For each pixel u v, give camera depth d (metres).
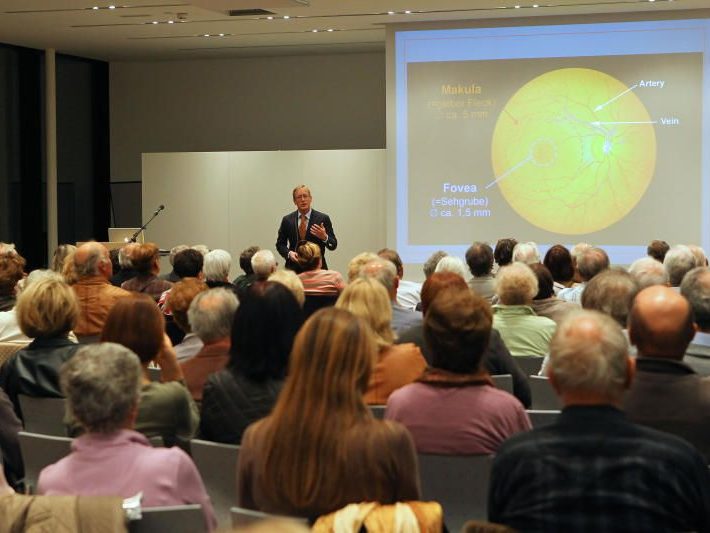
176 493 2.28
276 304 2.94
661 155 10.30
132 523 2.12
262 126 13.36
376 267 4.86
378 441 2.13
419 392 2.74
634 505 1.97
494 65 10.55
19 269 5.40
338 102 13.13
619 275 3.97
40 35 11.36
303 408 2.16
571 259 6.46
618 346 2.08
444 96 10.65
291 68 13.24
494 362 3.70
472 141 10.65
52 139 12.52
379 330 3.40
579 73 10.40
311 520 2.13
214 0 8.90
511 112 10.56
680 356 2.68
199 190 12.49
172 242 12.57
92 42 11.91
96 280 5.41
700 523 2.02
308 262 6.84
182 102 13.54
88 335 5.35
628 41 10.27
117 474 2.27
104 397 2.29
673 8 10.02
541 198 10.59
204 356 3.54
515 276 4.58
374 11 9.91
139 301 3.25
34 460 2.95
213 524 2.35
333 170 12.09
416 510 2.04
